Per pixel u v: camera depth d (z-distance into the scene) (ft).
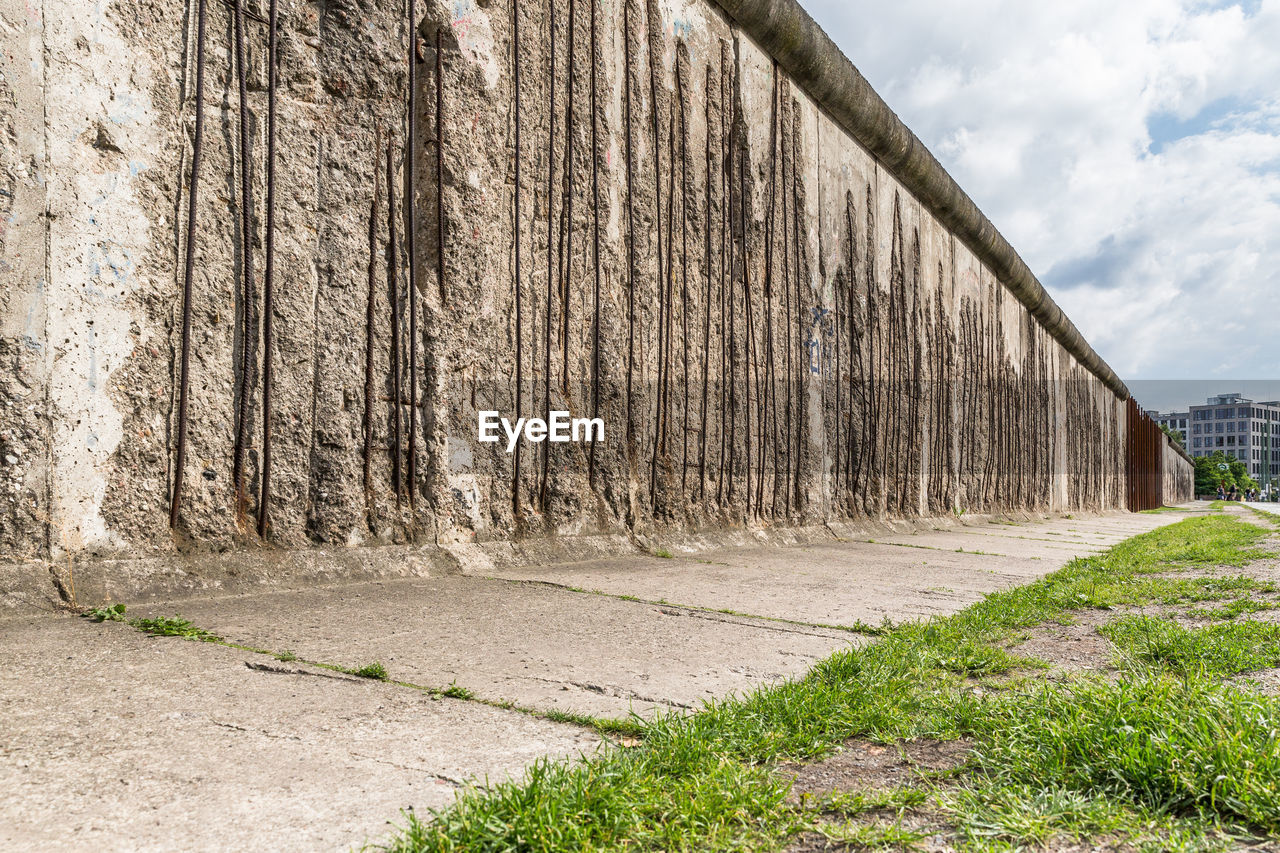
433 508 16.98
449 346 17.46
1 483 10.93
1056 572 21.68
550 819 5.08
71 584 11.25
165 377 12.89
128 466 12.35
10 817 5.16
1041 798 5.86
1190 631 12.10
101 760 6.14
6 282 11.07
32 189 11.38
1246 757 5.98
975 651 10.82
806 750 7.02
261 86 14.42
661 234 24.40
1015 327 62.39
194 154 13.37
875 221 39.60
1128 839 5.38
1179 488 213.05
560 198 20.67
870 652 10.33
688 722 7.29
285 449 14.52
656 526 23.57
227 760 6.25
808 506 32.09
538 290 19.89
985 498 54.29
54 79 11.67
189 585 12.45
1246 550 27.66
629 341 22.85
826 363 34.22
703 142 26.68
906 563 23.97
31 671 8.26
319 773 6.08
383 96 16.43
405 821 5.31
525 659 9.84
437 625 11.48
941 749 7.28
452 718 7.52
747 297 28.71
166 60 13.07
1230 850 5.12
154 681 8.15
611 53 22.66
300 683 8.37
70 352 11.72
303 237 14.97
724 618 13.20
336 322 15.42
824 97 34.06
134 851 4.79
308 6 15.25
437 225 17.34
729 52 28.32
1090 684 8.55
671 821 5.40
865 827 5.49
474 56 18.31
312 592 13.52
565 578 16.65
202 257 13.46
